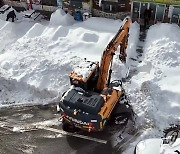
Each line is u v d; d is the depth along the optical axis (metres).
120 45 17.16
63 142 14.74
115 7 21.95
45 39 20.11
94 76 15.20
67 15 22.09
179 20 21.25
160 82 16.83
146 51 19.23
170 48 18.70
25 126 15.64
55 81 17.38
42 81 17.33
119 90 15.38
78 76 14.50
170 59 18.16
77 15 22.22
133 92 16.61
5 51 19.55
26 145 14.77
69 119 13.99
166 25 20.55
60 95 16.86
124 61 17.98
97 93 14.66
